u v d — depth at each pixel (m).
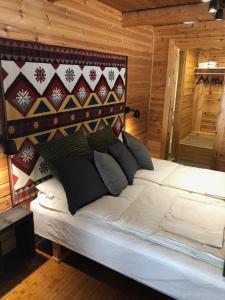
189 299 1.67
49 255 2.46
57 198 2.27
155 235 1.82
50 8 2.31
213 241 1.74
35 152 2.38
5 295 2.02
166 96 4.42
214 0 2.26
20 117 2.18
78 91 2.79
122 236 1.90
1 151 2.09
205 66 5.50
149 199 2.30
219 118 4.10
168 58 4.23
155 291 2.10
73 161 2.25
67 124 2.72
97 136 2.95
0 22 1.92
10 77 2.03
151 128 4.77
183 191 2.51
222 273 1.57
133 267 1.85
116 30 3.31
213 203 2.27
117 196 2.36
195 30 3.93
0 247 1.97
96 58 2.98
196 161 5.23
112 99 3.44
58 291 2.07
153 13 3.20
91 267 2.33
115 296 2.04
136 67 3.96
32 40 2.19
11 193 2.23
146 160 3.03
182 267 1.64
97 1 2.88
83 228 2.02
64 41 2.53
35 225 2.33
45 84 2.36
